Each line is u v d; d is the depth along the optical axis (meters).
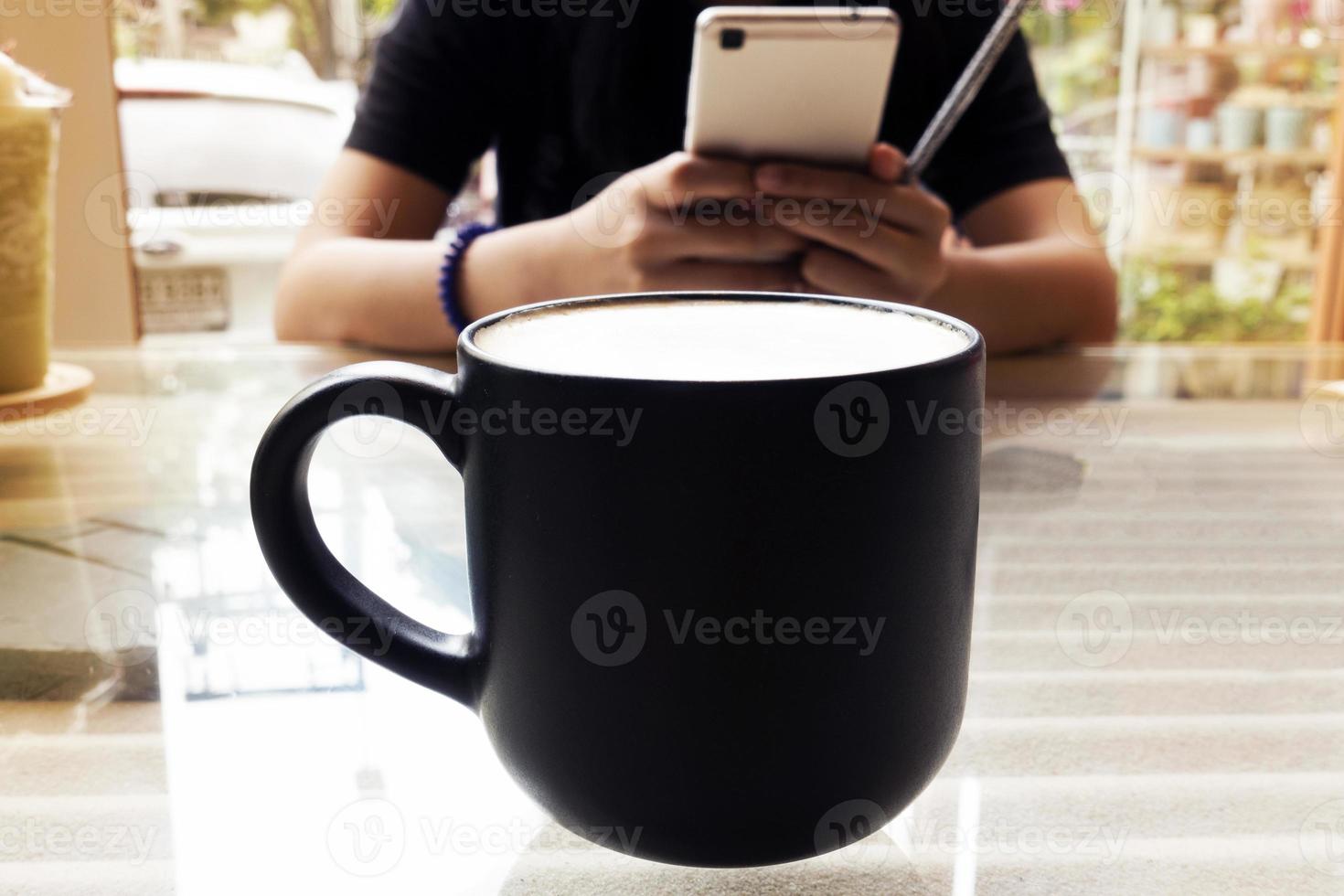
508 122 1.25
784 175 0.75
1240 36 2.66
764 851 0.25
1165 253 2.77
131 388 0.72
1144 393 0.72
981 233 1.17
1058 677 0.36
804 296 0.32
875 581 0.23
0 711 0.34
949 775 0.30
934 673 0.25
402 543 0.47
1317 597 0.42
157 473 0.57
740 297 0.31
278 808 0.29
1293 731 0.33
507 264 0.86
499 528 0.25
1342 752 0.32
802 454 0.22
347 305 0.93
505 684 0.26
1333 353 0.83
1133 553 0.47
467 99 1.20
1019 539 0.48
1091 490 0.54
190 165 2.12
